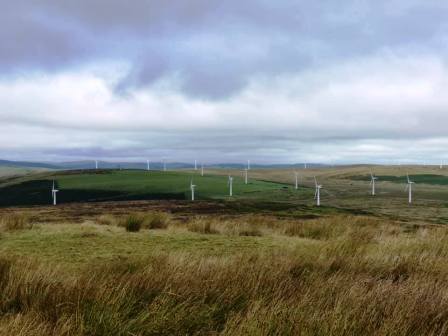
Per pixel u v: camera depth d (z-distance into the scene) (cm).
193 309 612
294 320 561
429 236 1823
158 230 1959
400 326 569
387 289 722
